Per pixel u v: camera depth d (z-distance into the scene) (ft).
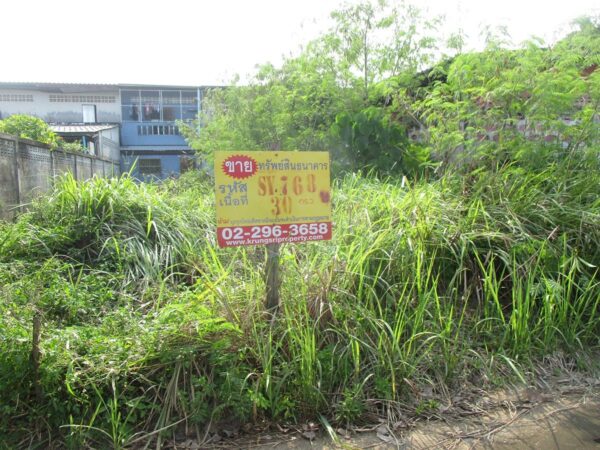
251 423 10.19
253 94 34.04
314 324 11.37
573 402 11.55
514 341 12.89
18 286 13.44
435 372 11.87
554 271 14.40
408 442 9.91
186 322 11.09
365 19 32.53
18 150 26.63
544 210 15.89
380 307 12.39
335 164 26.04
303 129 30.81
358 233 14.92
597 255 15.16
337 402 10.69
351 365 11.39
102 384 10.07
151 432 9.69
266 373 10.37
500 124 20.80
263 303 12.16
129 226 17.19
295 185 11.67
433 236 14.79
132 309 13.20
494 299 13.62
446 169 20.74
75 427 9.34
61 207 18.17
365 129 25.59
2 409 9.49
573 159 19.02
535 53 19.97
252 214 11.30
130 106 88.74
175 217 17.93
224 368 10.54
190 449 9.52
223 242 11.07
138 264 15.55
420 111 29.07
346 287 12.89
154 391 10.30
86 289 13.87
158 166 89.71
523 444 9.95
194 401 9.95
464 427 10.47
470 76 21.68
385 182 21.52
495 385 12.00
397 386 11.17
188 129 44.93
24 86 86.22
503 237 14.53
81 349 10.64
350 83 32.14
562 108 19.40
